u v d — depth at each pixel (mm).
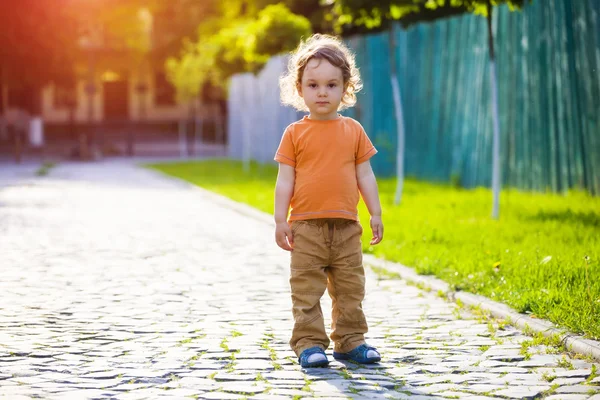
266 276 11328
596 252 10953
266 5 30203
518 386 6148
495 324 8250
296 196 6816
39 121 58688
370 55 28422
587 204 16656
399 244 12922
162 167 40656
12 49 42344
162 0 58500
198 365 6773
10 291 10133
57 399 5840
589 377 6348
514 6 15602
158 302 9508
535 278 9422
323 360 6684
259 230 16578
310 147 6781
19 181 30562
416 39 25344
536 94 19281
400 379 6367
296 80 6891
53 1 42562
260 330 8094
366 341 7625
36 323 8375
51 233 15922
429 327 8180
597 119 17047
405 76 26156
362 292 6914
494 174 15773
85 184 29297
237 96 47656
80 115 66188
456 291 9609
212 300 9641
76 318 8625
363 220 16047
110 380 6352
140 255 13211
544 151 19109
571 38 17734
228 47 32438
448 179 23750
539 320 7949
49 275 11312
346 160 6812
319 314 6859
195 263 12438
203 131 65500
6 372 6562
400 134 19172
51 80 46625
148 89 67188
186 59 50875
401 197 20438
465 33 22500
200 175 33688
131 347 7395
